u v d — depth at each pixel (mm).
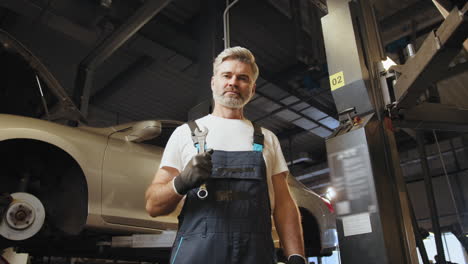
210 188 1129
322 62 8055
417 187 11305
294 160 12711
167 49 8023
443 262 2412
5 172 2441
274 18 8305
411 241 1847
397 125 2242
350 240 1822
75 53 8656
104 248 2727
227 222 1085
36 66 2684
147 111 11180
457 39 1734
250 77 1374
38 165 2500
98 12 6344
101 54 7289
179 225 1151
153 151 2922
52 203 2510
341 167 1952
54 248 2750
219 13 7480
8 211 2158
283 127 12195
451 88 2816
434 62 1834
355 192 1864
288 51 8930
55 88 2830
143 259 3260
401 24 6312
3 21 7676
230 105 1335
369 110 2062
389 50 7051
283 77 9461
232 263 1043
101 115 11180
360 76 2098
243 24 8125
